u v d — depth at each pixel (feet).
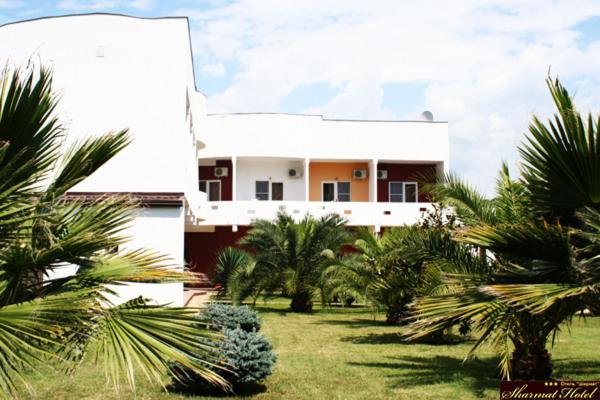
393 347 42.96
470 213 34.30
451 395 28.25
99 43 59.67
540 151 24.13
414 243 34.42
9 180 15.97
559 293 21.58
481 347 42.93
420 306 24.34
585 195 24.08
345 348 42.29
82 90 59.06
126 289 53.88
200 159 103.76
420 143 103.81
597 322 60.85
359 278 59.11
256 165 104.47
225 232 102.01
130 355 15.79
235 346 27.86
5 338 14.21
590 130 22.70
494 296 23.07
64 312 14.93
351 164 107.04
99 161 19.36
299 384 30.35
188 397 27.25
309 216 74.69
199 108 87.25
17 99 17.19
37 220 16.83
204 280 18.25
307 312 69.51
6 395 14.35
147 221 56.59
